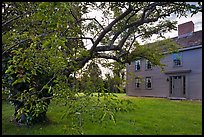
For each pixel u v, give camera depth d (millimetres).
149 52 8727
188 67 20469
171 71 21906
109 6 6297
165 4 6270
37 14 2496
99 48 7055
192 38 21234
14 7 3605
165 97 22422
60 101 3021
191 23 22156
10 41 3010
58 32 2924
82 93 3080
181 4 5953
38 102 3158
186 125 8414
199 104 15906
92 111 2865
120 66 3906
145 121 9047
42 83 4910
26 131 6980
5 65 3398
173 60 21891
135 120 9078
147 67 24812
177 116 10430
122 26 7629
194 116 10461
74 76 3508
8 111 8625
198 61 19469
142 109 12602
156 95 23578
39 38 2877
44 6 2301
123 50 7863
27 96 3045
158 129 7750
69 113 2982
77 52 3939
